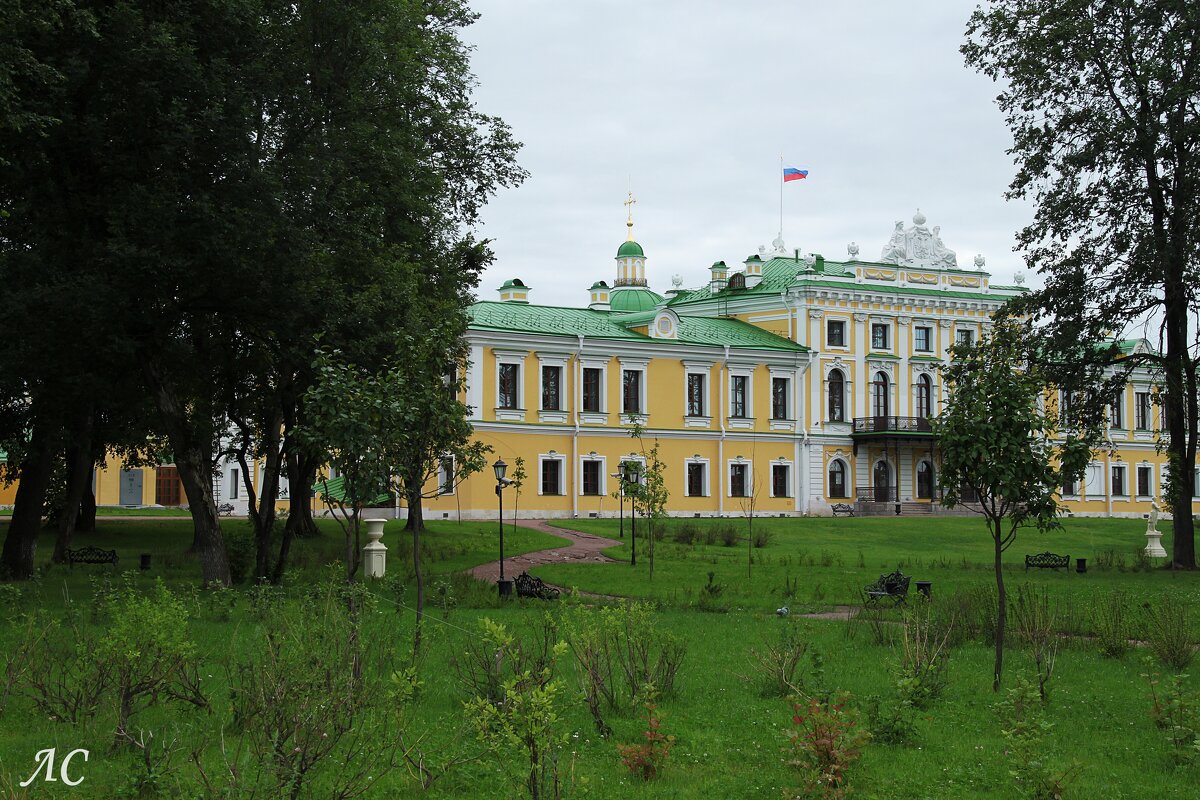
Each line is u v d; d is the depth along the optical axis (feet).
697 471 223.92
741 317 249.96
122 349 80.43
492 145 124.88
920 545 161.79
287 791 32.45
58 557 115.96
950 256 254.06
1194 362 122.83
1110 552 137.28
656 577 109.60
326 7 88.22
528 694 33.42
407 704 44.70
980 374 54.80
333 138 90.02
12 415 103.40
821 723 37.22
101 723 41.73
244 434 103.50
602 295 273.95
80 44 77.71
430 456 60.08
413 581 97.35
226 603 69.72
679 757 40.78
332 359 59.98
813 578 109.91
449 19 126.11
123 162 82.53
